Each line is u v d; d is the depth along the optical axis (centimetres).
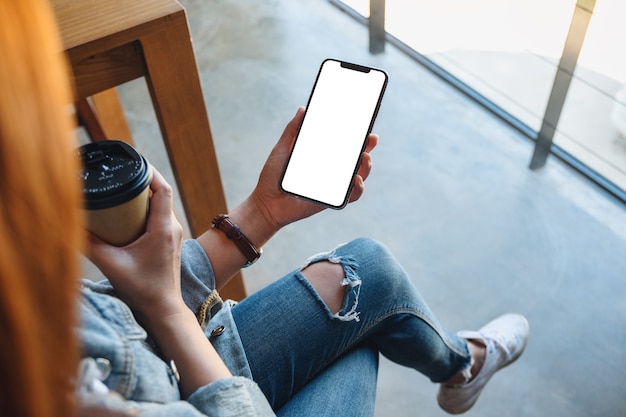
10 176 26
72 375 32
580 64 147
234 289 127
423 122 187
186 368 58
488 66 184
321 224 161
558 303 142
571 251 152
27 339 27
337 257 85
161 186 61
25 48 27
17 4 26
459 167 173
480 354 114
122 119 168
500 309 142
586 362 132
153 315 60
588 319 139
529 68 173
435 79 201
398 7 198
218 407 54
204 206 117
